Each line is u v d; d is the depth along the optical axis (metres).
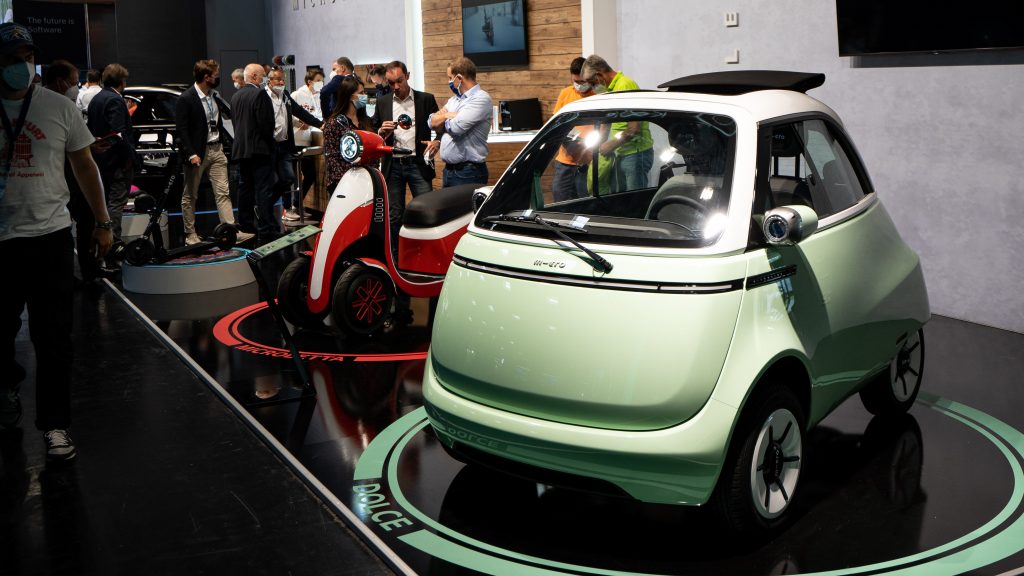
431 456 4.11
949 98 5.77
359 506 3.62
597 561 3.18
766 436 3.22
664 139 3.48
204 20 18.23
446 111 7.49
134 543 3.39
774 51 6.75
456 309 3.47
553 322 3.18
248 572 3.17
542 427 3.14
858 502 3.58
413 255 6.14
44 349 4.05
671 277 3.08
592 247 3.23
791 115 3.63
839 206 3.79
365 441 4.29
